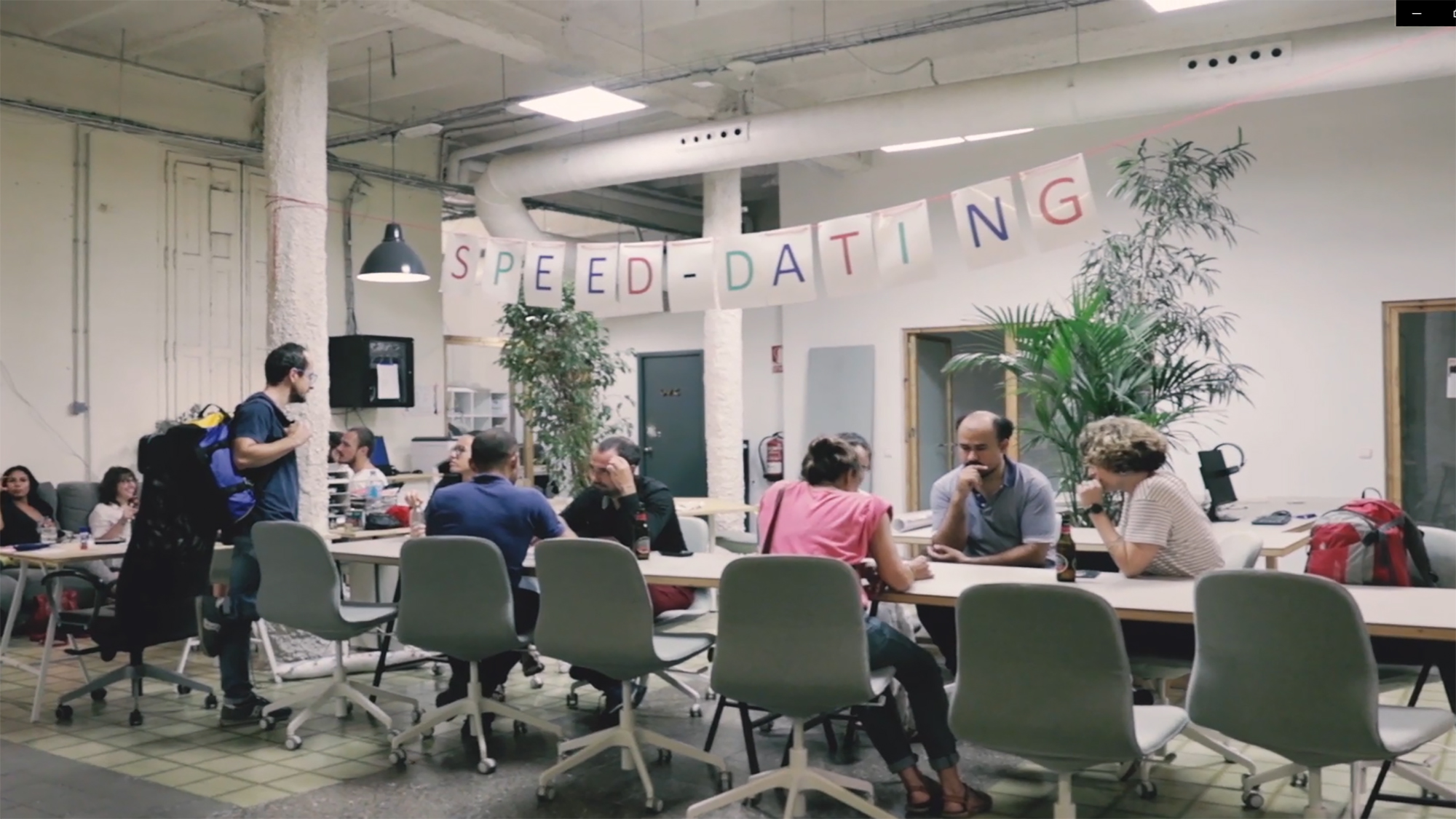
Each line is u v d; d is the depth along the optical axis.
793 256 4.62
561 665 5.60
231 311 8.29
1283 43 6.24
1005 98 6.88
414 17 6.06
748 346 10.73
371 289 9.30
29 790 3.80
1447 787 3.26
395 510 5.94
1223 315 8.12
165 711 4.86
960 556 4.13
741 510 7.15
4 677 5.50
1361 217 7.80
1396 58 5.98
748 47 7.75
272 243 5.58
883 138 7.22
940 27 6.83
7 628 5.12
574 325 9.14
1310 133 7.96
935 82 8.50
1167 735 2.75
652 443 12.45
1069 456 5.48
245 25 7.31
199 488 4.55
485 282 5.01
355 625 4.19
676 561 4.10
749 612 3.15
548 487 9.45
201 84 8.19
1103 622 2.58
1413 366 7.75
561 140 10.05
